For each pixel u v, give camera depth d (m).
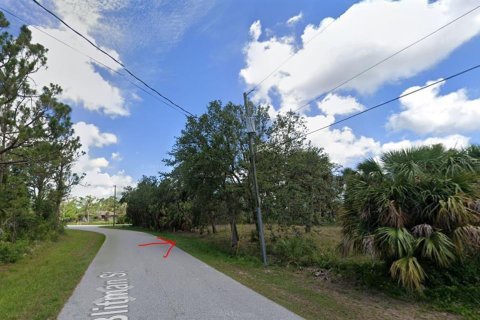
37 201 21.44
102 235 29.16
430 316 5.70
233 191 15.10
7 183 15.06
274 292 7.14
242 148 15.26
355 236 7.61
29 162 11.42
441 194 6.71
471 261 6.88
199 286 7.59
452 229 6.55
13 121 10.38
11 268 10.37
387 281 7.37
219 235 25.38
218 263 11.70
